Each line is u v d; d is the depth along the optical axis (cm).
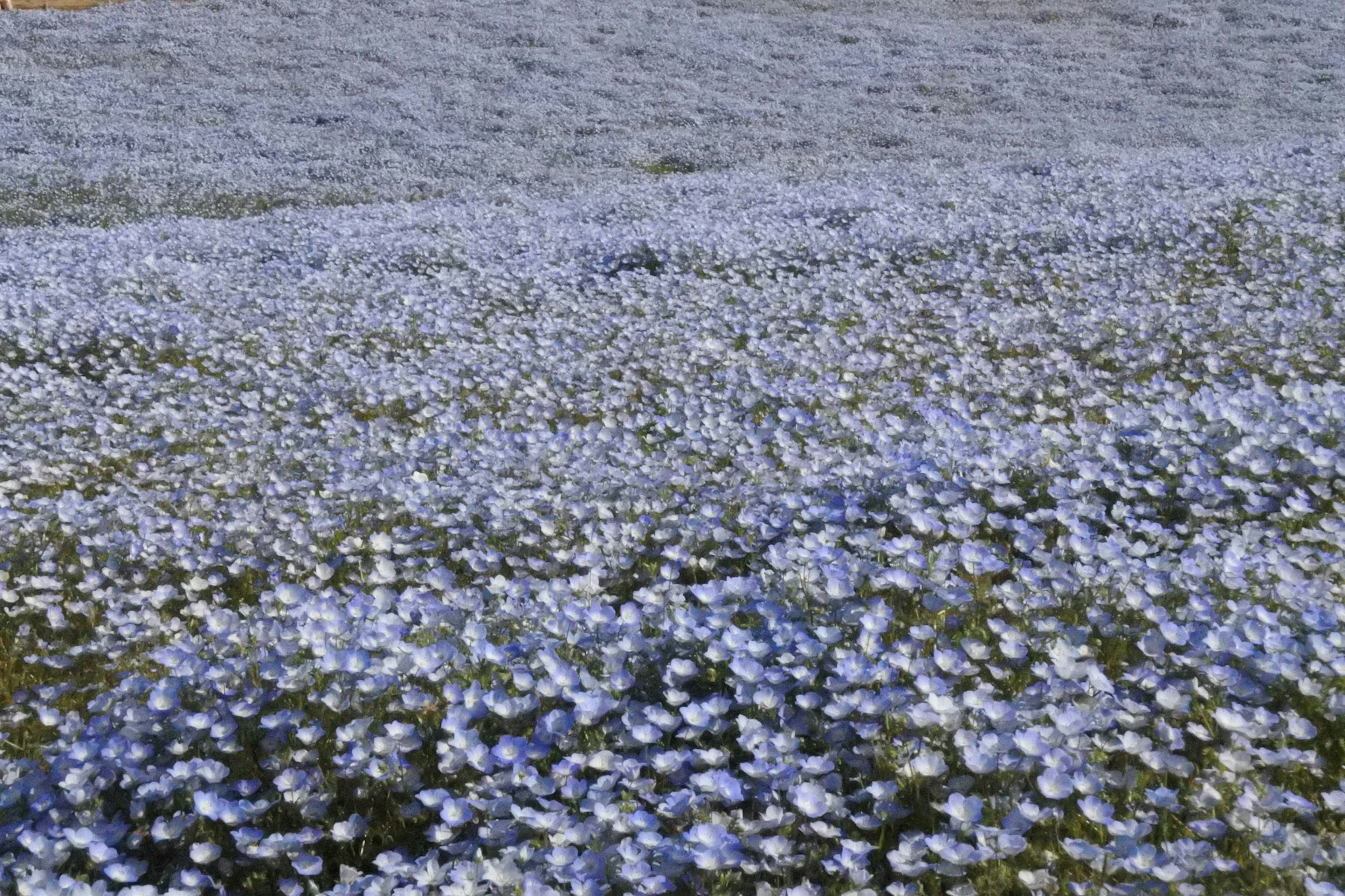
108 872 321
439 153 2414
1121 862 294
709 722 365
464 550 541
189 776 354
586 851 315
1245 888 293
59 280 1219
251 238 1522
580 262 1289
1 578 532
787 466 620
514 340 957
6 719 420
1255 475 538
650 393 795
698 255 1234
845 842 304
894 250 1184
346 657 407
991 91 2853
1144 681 365
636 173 2252
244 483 662
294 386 852
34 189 2122
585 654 421
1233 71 2912
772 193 1731
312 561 549
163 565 556
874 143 2428
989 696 364
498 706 377
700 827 309
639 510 561
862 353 822
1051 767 324
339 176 2233
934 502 538
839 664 381
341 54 3269
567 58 3238
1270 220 1104
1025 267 1070
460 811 335
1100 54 3166
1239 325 784
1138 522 516
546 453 656
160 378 888
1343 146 1608
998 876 308
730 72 3114
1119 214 1225
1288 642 375
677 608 438
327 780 370
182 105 2820
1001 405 678
